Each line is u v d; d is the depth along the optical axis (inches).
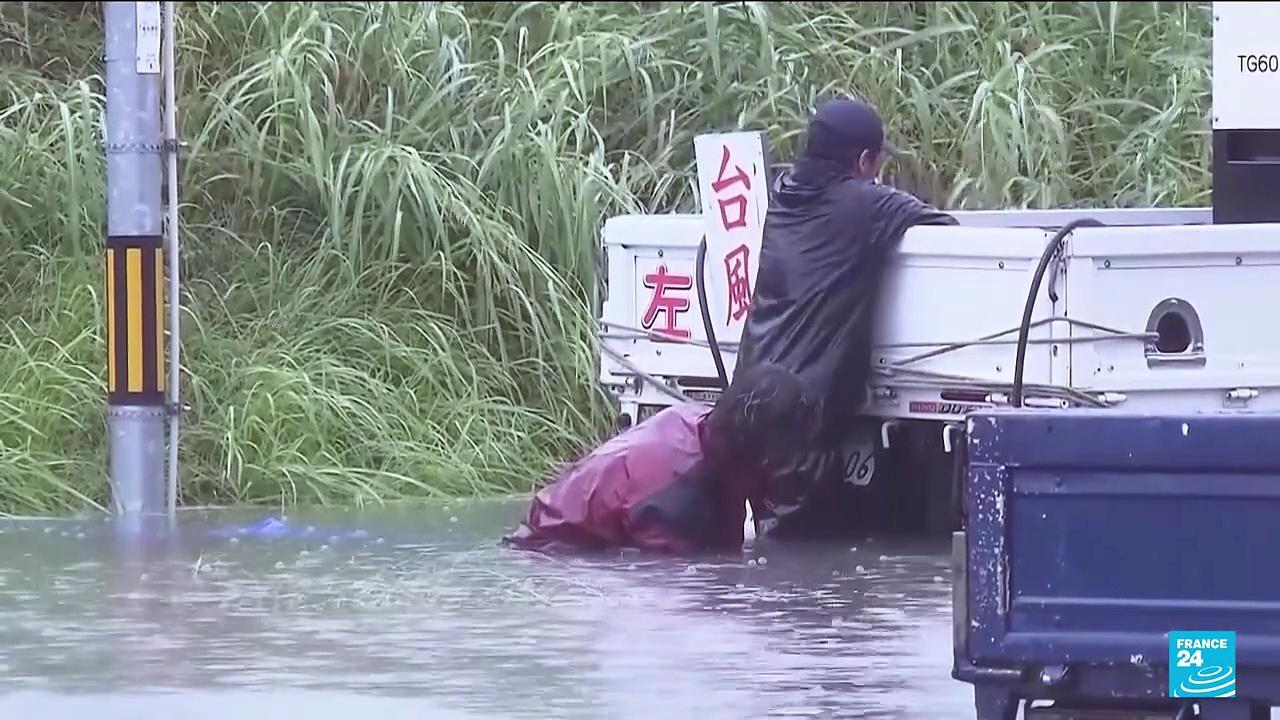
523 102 1104.2
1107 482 462.0
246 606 695.7
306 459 954.1
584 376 1021.8
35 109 1080.8
